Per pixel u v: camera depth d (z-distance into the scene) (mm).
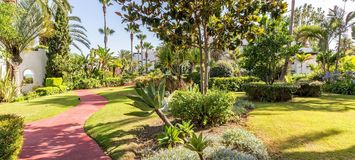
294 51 11672
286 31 11414
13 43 18953
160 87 5160
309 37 23141
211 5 6656
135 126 7535
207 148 4602
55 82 22781
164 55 17047
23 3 20078
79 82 26141
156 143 5707
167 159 4391
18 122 5305
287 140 5500
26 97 17328
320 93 13258
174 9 6656
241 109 8297
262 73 11953
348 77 18359
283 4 6754
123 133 6812
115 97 16359
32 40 21344
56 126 8562
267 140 5559
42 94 19266
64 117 10125
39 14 20250
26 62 24719
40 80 25578
